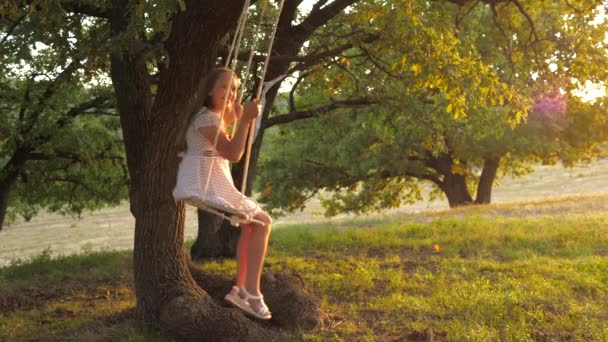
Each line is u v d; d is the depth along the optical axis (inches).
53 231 1860.2
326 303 335.6
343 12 502.6
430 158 1249.4
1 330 309.4
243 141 158.9
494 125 618.8
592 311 310.2
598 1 471.8
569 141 1155.3
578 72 536.7
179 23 284.0
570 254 496.1
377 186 1301.7
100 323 314.0
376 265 462.6
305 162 1256.2
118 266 504.4
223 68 171.2
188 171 164.4
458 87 412.5
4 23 415.8
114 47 285.9
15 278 473.7
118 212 2325.3
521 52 573.9
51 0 274.2
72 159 684.7
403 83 533.6
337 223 903.7
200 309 276.1
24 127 590.6
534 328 285.4
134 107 341.4
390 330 290.2
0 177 630.5
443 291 356.2
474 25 605.3
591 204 941.8
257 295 164.7
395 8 422.3
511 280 384.2
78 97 631.2
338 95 657.0
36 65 549.6
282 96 619.8
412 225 693.3
